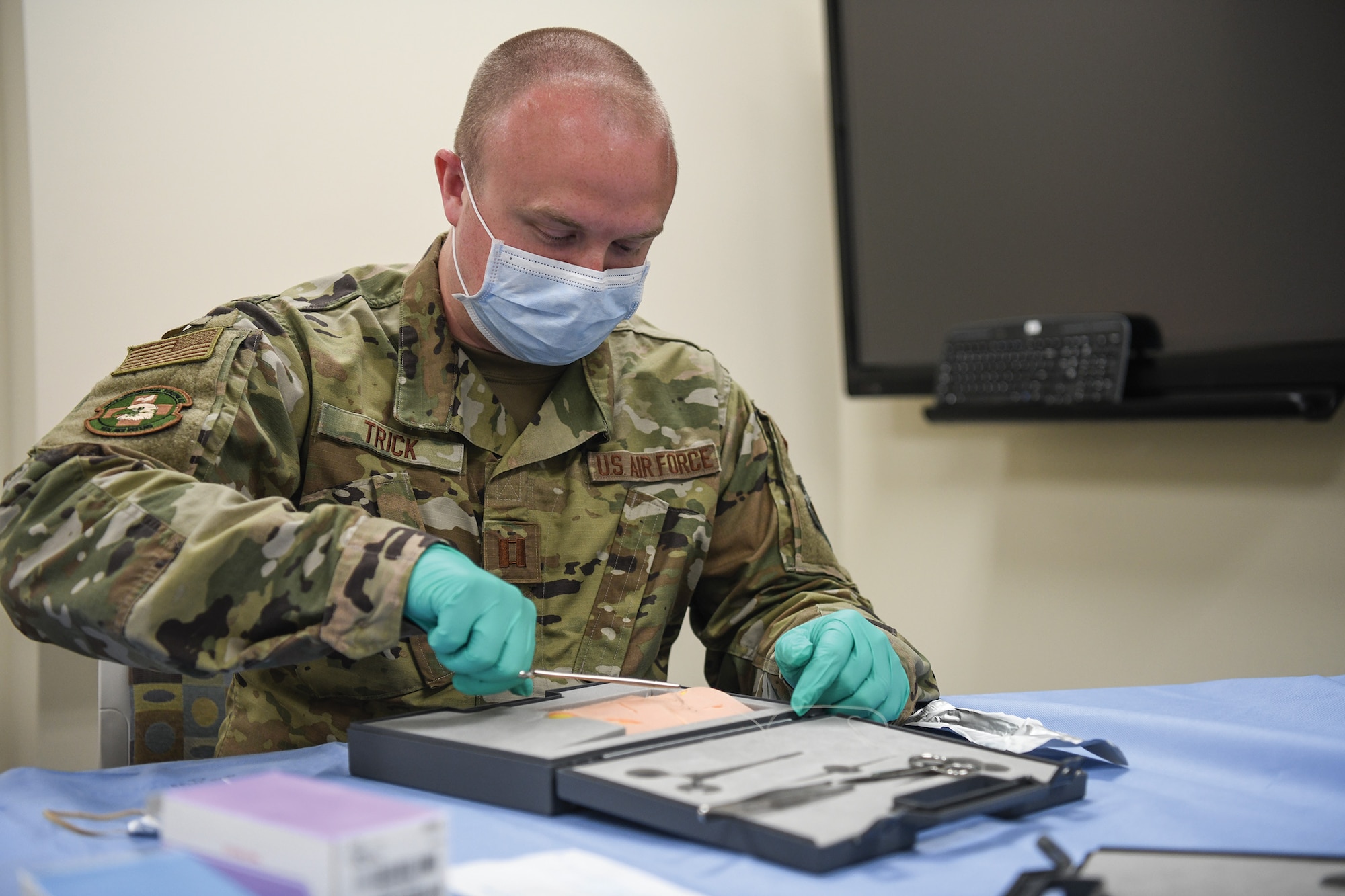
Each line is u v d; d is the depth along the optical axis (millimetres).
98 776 849
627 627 1248
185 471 1020
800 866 606
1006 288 2014
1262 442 1775
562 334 1172
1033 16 1930
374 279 1319
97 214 1717
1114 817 727
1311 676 1148
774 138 2418
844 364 2352
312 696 1176
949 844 663
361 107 1929
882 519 2469
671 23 2271
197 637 854
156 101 1759
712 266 2336
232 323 1140
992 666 2238
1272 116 1589
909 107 2174
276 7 1853
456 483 1220
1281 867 607
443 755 772
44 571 883
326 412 1176
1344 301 1520
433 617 862
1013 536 2189
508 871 587
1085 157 1862
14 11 1701
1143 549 1956
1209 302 1699
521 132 1111
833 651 982
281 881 483
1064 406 1840
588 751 746
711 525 1330
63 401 1699
